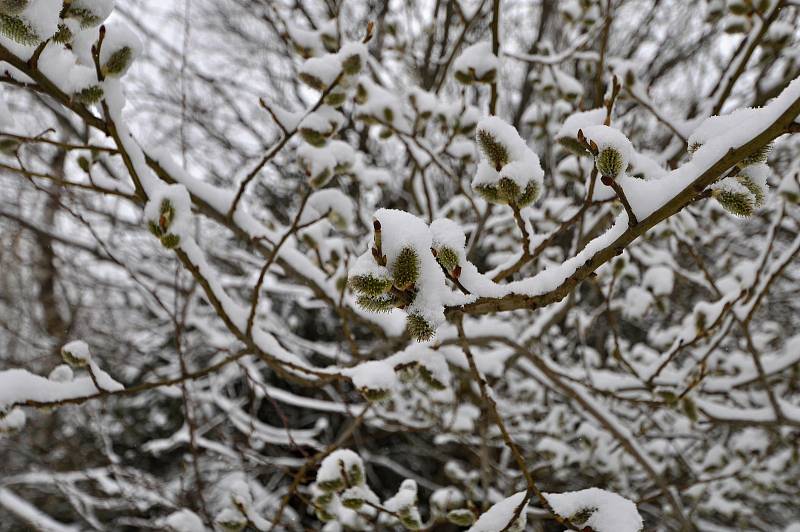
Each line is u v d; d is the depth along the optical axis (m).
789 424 2.82
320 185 2.13
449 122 2.97
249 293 6.73
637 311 3.35
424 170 3.04
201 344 6.80
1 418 1.71
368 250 1.12
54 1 1.23
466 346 1.51
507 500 1.48
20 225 5.10
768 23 2.71
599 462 3.77
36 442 6.07
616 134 1.16
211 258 5.98
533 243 1.82
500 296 1.33
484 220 3.11
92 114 1.63
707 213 3.32
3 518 6.13
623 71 2.52
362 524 2.55
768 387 2.80
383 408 3.99
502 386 5.42
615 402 4.41
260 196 6.77
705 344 3.69
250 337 1.96
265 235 2.51
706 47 6.35
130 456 6.66
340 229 2.41
